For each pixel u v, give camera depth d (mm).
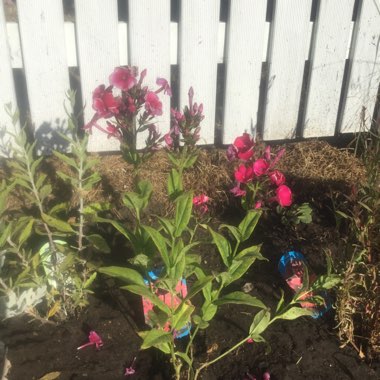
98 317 672
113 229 814
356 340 658
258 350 641
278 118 1072
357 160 1007
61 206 689
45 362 615
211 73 995
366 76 1054
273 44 989
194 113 799
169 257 505
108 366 618
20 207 839
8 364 599
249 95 1032
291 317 574
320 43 1004
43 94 952
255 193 776
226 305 699
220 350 641
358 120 1094
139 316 677
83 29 910
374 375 623
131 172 952
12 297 583
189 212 502
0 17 879
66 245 667
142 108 1002
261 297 714
